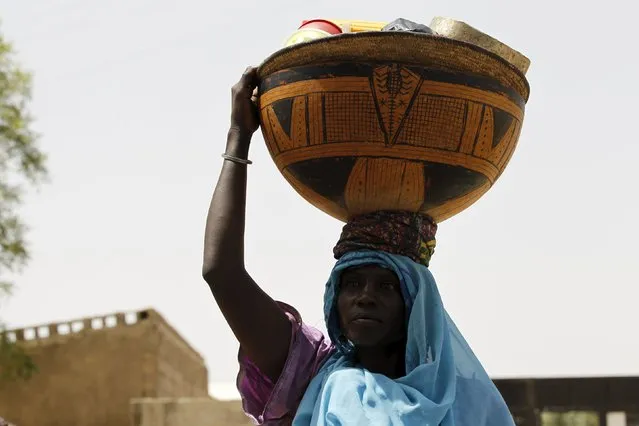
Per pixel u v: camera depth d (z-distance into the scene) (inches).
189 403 811.4
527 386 611.8
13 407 1060.5
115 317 1061.8
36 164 837.8
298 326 141.4
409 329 134.2
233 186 140.3
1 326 952.3
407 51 129.1
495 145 134.6
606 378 609.0
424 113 130.1
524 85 137.6
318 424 130.7
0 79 817.5
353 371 133.0
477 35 144.1
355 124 130.6
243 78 141.6
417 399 129.1
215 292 138.1
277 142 137.6
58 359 1064.2
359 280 135.9
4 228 818.8
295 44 132.4
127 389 1051.3
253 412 143.7
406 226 136.0
